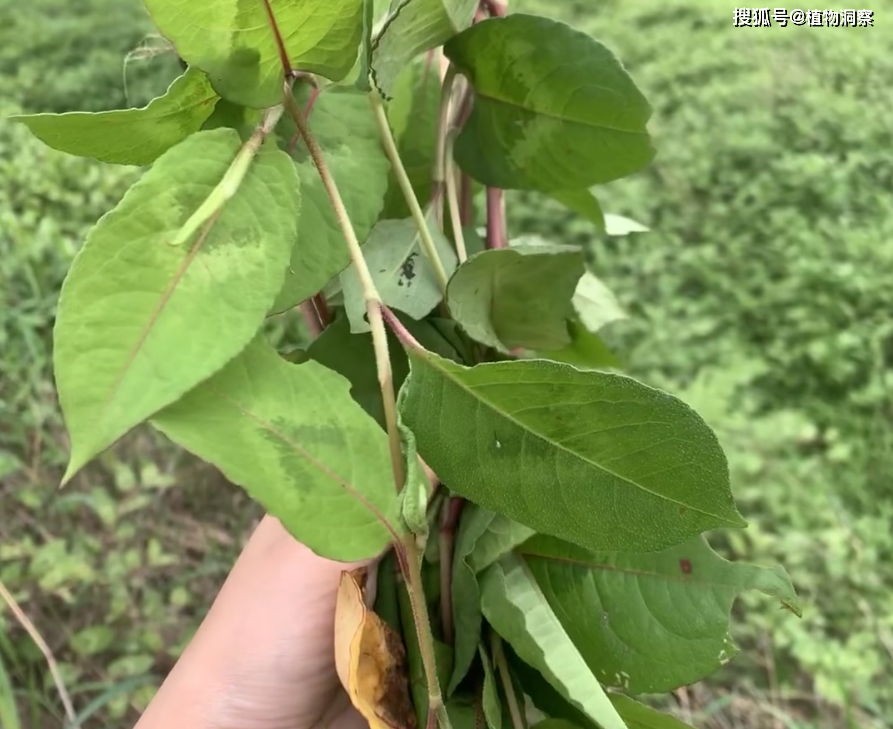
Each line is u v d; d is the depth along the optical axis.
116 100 1.21
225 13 0.19
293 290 0.23
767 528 0.91
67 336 0.18
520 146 0.32
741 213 1.18
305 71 0.21
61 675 0.78
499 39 0.29
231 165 0.20
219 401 0.20
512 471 0.22
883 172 1.21
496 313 0.32
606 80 0.29
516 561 0.29
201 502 0.90
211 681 0.40
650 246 1.16
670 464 0.20
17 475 0.89
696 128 1.28
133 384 0.18
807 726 0.76
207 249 0.19
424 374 0.21
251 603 0.40
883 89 1.31
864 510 0.93
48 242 1.01
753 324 1.08
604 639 0.29
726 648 0.27
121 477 0.88
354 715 0.45
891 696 0.80
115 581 0.84
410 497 0.19
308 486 0.20
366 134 0.26
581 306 0.44
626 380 0.19
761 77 1.33
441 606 0.30
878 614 0.85
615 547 0.22
